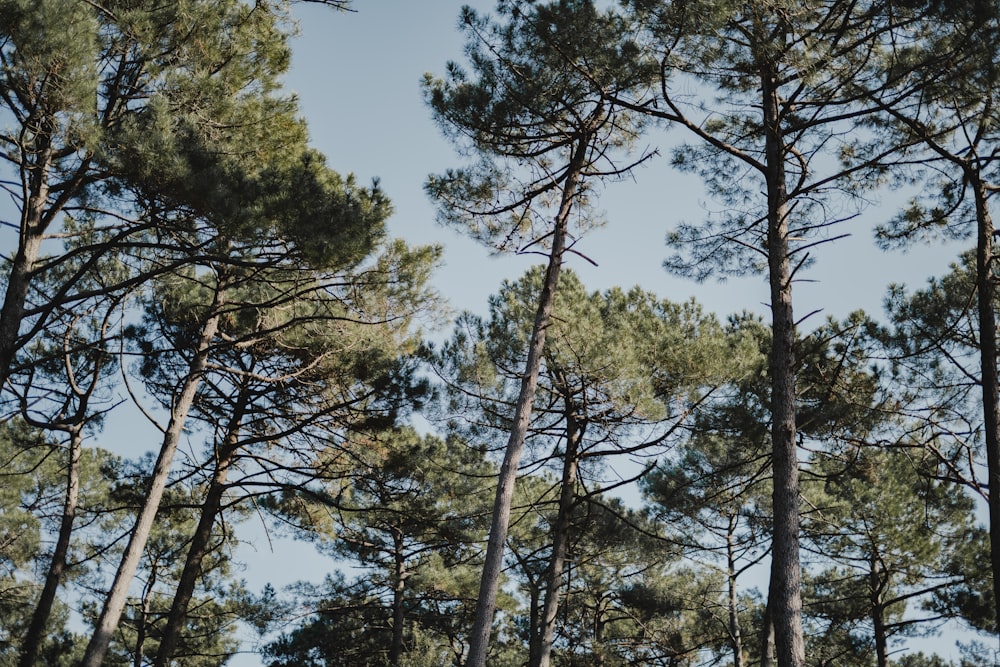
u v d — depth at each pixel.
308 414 15.29
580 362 14.05
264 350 15.48
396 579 21.05
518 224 13.37
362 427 15.69
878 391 14.88
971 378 13.05
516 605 21.83
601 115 13.05
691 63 11.00
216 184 10.55
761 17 10.53
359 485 16.42
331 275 12.91
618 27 11.49
